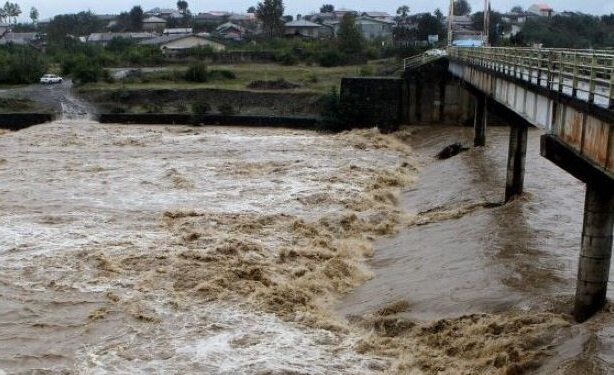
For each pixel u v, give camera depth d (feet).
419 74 223.51
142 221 118.93
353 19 441.27
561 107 71.31
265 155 182.39
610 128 56.65
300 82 299.79
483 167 152.05
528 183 132.05
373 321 77.56
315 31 526.57
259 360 69.87
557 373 58.65
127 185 146.92
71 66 345.10
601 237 68.49
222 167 164.86
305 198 134.41
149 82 310.45
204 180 151.74
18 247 103.35
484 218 110.11
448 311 76.89
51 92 287.07
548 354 62.69
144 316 80.23
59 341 75.46
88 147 195.31
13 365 70.54
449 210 122.72
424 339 71.61
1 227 114.01
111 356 71.92
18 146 196.03
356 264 99.66
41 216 121.29
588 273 69.36
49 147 195.11
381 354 70.95
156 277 91.35
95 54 388.57
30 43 511.81
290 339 74.84
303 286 89.66
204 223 116.16
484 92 135.85
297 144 200.75
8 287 88.99
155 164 169.78
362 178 152.35
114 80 310.65
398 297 83.25
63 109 265.75
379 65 344.69
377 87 224.94
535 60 89.20
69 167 166.30
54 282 90.38
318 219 118.52
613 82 55.62
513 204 116.98
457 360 66.69
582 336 64.13
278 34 525.75
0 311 82.28
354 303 85.46
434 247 100.99
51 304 84.28
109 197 136.36
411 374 66.28
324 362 69.41
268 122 236.84
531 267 86.33
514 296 77.61
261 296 85.76
